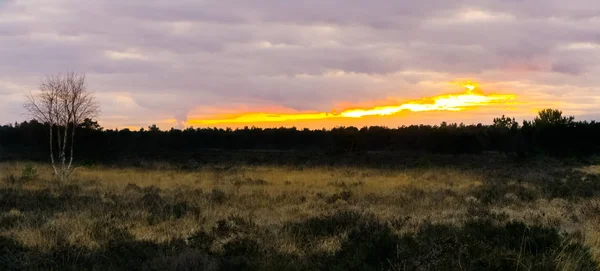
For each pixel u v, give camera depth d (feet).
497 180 72.08
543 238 23.58
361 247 23.61
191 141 220.02
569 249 22.24
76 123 77.15
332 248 25.98
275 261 22.94
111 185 61.41
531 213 37.88
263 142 230.48
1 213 36.55
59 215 36.32
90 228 30.27
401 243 23.38
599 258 22.40
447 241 23.22
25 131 173.37
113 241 26.61
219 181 69.46
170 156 147.13
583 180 69.92
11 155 138.31
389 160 130.11
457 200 47.37
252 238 28.02
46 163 110.22
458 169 96.58
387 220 34.27
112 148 142.31
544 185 60.18
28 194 48.65
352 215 33.65
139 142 192.54
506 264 20.58
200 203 43.68
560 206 43.04
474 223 28.30
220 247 26.58
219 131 234.58
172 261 22.82
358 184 65.10
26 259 23.39
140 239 28.40
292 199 48.34
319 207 42.98
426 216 37.17
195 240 27.27
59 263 23.40
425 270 20.02
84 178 73.26
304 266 22.53
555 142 153.28
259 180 69.10
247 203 45.42
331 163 119.44
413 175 82.38
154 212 37.73
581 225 32.32
